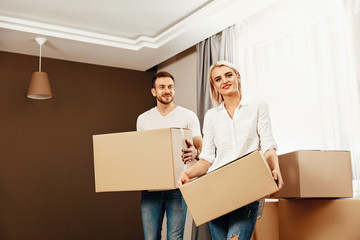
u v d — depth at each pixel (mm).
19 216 4164
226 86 1935
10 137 4242
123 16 3766
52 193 4344
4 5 3504
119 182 2301
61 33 3934
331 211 2275
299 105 3174
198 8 3615
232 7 3424
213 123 2004
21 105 4336
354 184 2580
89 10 3639
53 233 4285
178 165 2230
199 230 3574
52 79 4523
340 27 2861
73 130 4543
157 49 4324
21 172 4238
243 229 1752
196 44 4262
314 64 3035
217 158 1950
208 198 1712
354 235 2189
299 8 3199
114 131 4766
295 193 2260
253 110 1897
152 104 5090
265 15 3510
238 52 3746
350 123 2684
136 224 4715
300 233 2402
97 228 4500
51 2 3482
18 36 3912
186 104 4605
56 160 4410
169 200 2477
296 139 3182
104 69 4840
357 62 2680
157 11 3676
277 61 3408
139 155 2264
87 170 4551
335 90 2869
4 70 4309
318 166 2262
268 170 1650
